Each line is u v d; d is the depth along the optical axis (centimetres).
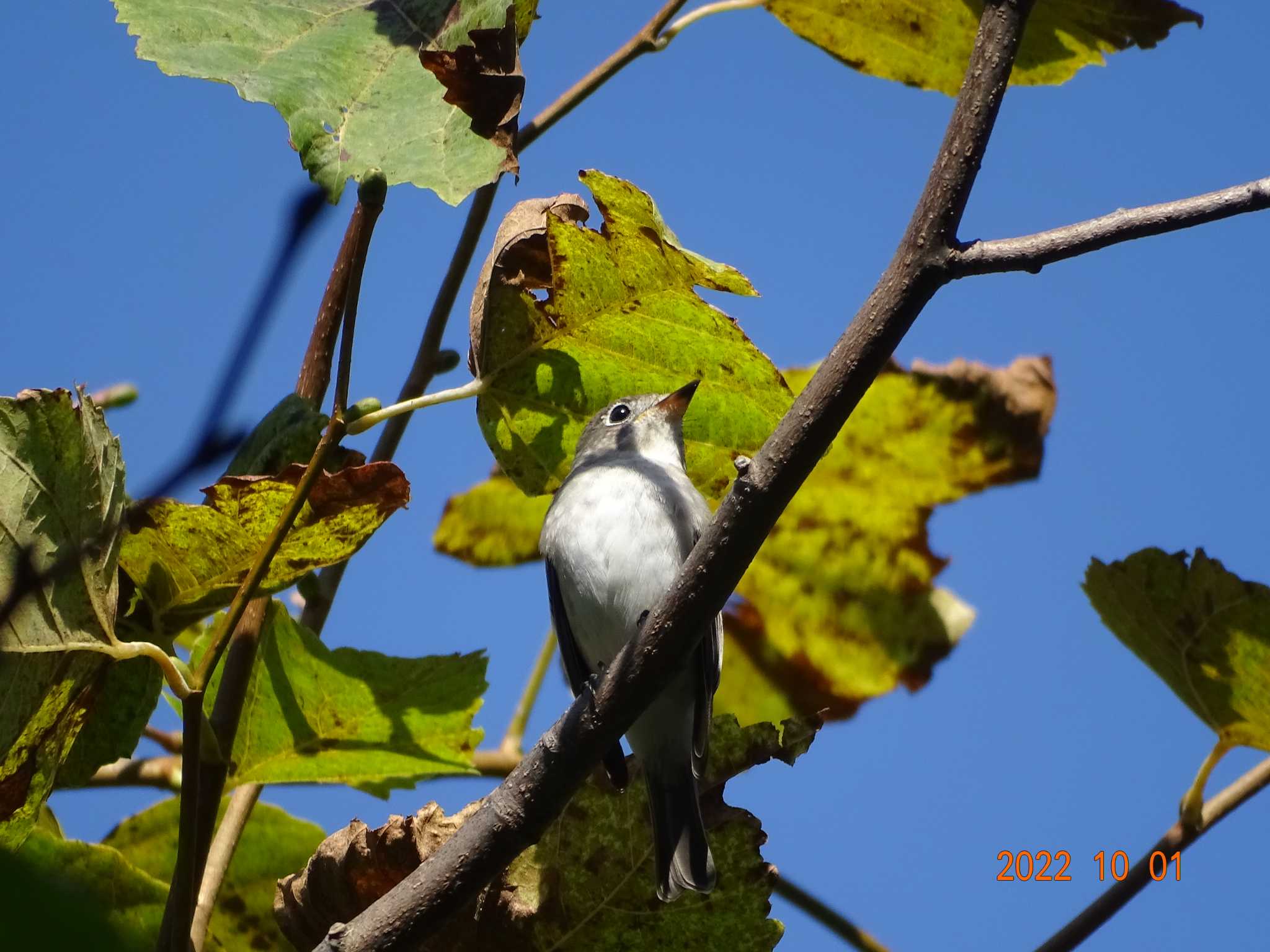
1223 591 364
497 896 312
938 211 243
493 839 256
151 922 318
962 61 441
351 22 317
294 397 297
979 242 244
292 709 320
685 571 256
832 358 247
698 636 258
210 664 245
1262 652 360
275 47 308
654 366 355
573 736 258
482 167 285
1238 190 241
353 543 294
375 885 305
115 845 374
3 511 251
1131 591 374
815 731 328
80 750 292
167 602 294
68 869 316
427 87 304
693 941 315
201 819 251
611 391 354
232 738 301
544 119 369
